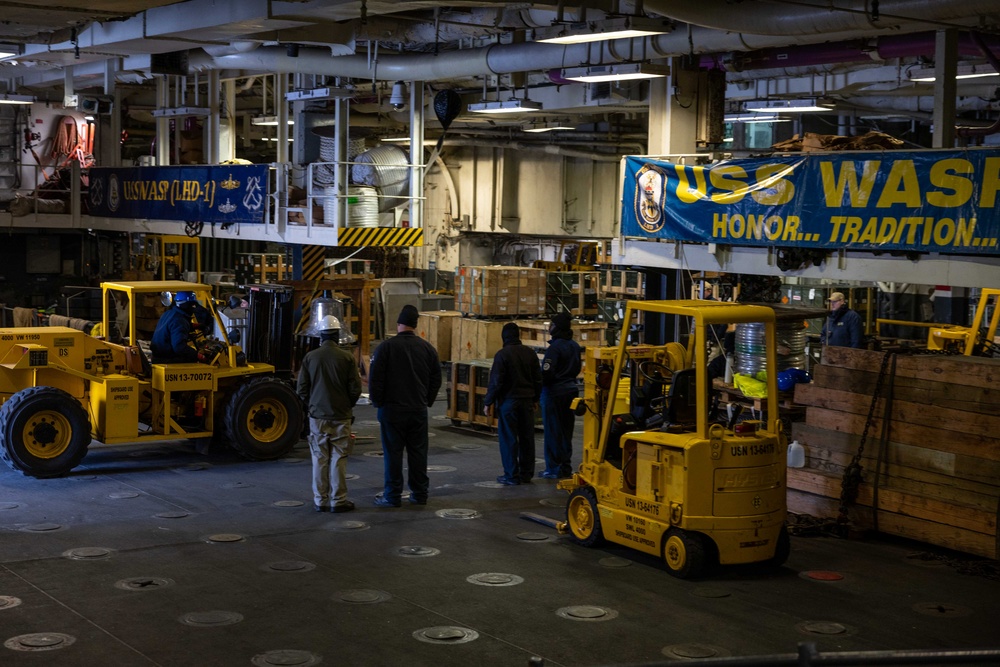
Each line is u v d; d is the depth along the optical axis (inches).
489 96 956.0
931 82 773.9
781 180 465.4
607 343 821.2
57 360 488.7
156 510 409.4
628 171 543.2
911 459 379.6
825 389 411.2
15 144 965.8
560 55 647.8
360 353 716.7
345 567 340.2
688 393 354.0
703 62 693.3
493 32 677.9
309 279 719.1
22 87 953.5
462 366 620.1
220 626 282.4
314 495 420.8
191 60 775.7
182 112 868.0
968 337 559.5
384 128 1135.0
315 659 259.8
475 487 465.7
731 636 281.0
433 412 679.7
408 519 405.7
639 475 348.2
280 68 728.3
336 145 720.3
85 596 304.8
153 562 340.5
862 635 283.0
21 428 454.6
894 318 968.3
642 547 347.3
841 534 390.9
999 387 354.9
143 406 507.8
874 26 495.2
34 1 513.3
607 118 1075.3
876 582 334.3
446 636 277.9
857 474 388.2
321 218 722.8
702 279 521.7
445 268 1270.9
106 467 489.1
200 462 505.7
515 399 466.9
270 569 335.9
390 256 1242.0
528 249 1275.8
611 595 315.6
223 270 1168.8
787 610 304.2
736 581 333.1
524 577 333.1
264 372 524.7
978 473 358.9
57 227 960.3
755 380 449.4
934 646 274.2
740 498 330.0
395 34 688.4
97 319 890.1
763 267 483.5
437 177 1264.8
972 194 397.4
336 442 412.5
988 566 349.1
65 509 407.5
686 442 327.9
